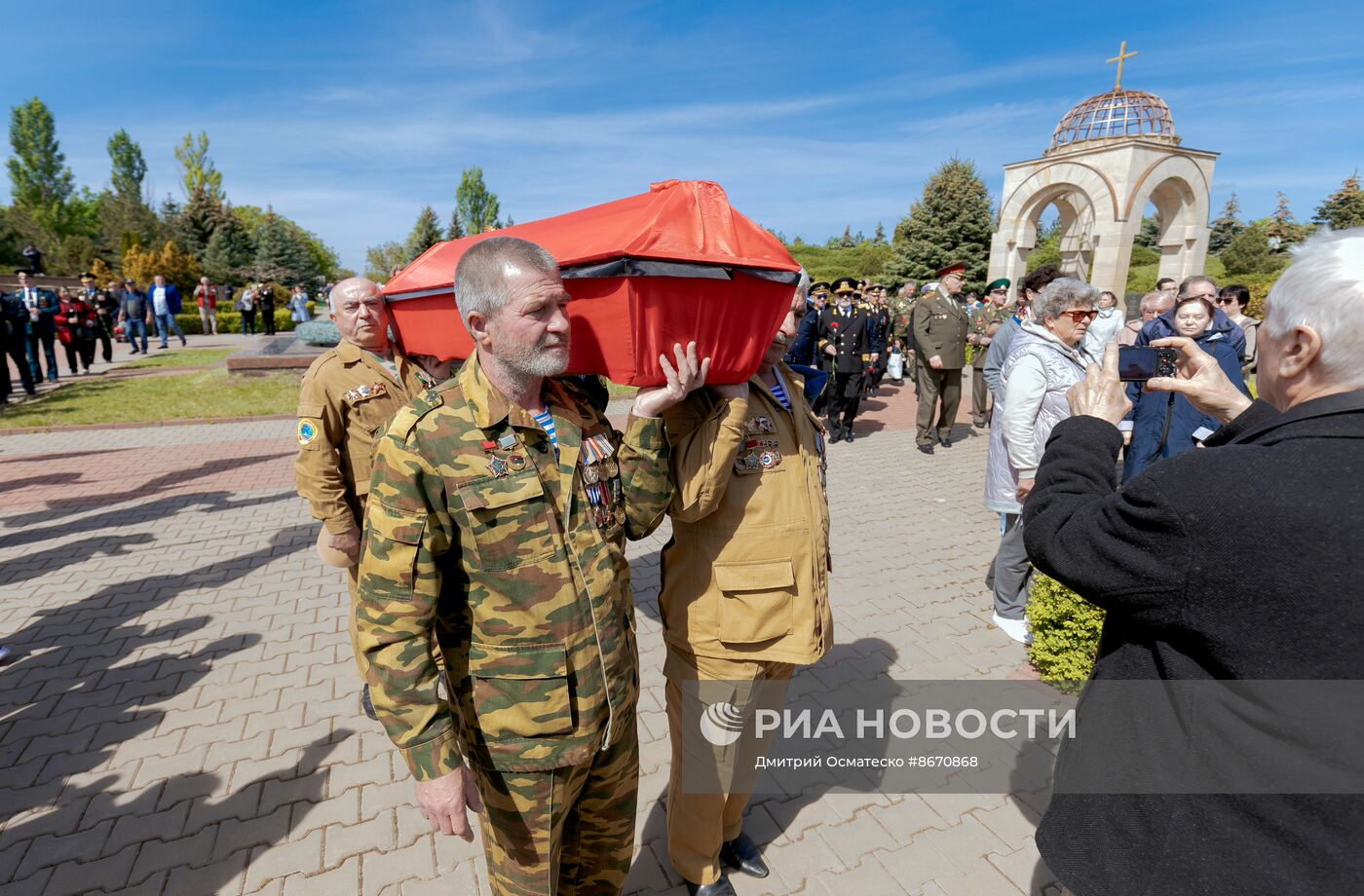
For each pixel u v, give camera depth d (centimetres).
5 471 780
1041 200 1680
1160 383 158
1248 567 99
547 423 170
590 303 165
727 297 167
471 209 4969
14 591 473
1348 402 104
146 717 333
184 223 4675
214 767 297
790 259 186
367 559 154
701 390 194
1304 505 96
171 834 262
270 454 859
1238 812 105
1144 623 115
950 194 3059
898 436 961
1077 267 1747
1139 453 460
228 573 504
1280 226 3147
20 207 6125
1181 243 1644
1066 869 130
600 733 171
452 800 152
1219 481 102
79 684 361
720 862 247
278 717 333
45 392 1252
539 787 165
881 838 263
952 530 587
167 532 590
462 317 157
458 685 167
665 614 215
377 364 300
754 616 199
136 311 1875
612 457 181
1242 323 660
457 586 165
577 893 204
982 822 271
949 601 451
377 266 5084
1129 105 1764
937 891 239
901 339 1437
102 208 5038
